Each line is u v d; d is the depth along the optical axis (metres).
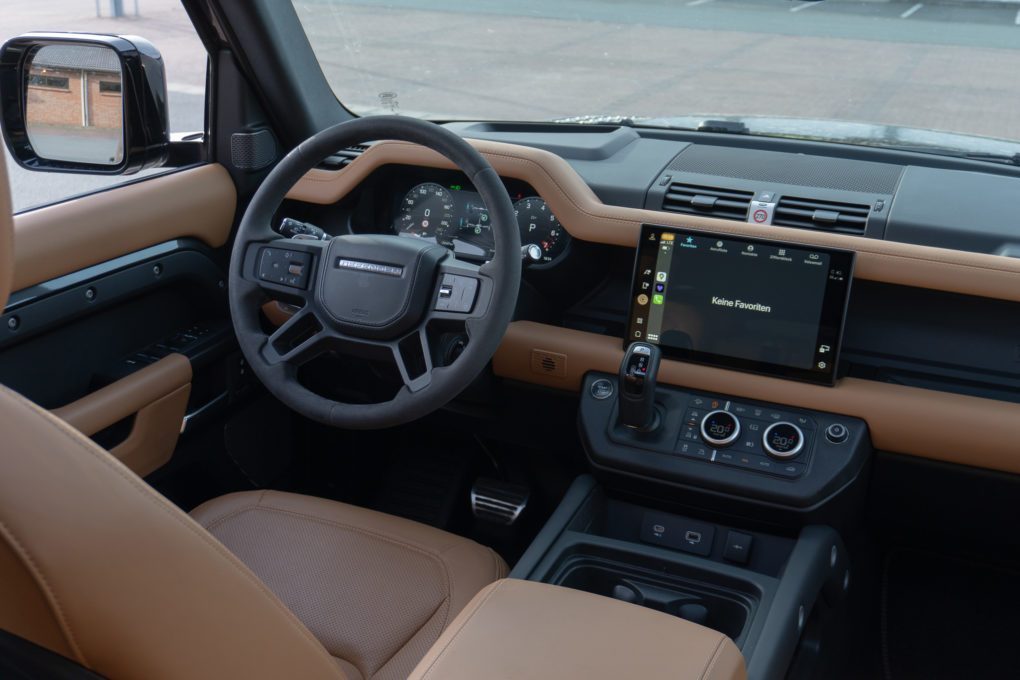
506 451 2.25
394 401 1.55
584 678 0.93
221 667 0.66
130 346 1.93
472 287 1.52
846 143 2.03
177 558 0.63
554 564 1.53
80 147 1.77
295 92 2.17
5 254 0.64
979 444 1.61
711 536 1.75
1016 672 1.98
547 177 1.85
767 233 1.71
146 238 1.88
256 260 1.66
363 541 1.57
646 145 2.09
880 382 1.71
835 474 1.61
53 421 0.62
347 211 2.10
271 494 1.70
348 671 1.35
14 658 0.63
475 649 0.97
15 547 0.56
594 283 1.96
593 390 1.81
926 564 2.28
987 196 1.79
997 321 1.66
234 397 2.11
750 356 1.71
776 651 1.37
